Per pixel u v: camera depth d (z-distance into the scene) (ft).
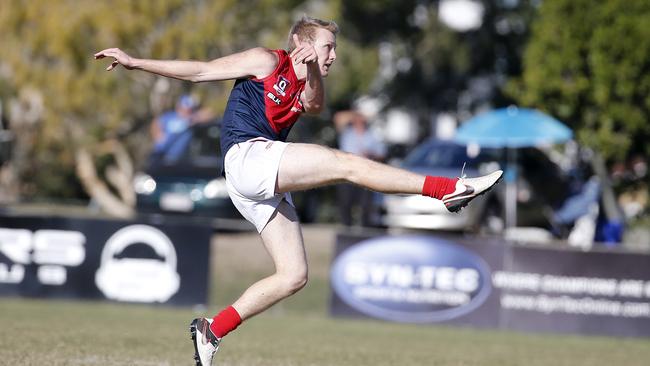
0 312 120.16
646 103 167.73
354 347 103.30
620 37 166.81
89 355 82.89
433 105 331.98
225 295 147.84
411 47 323.16
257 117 61.82
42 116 226.99
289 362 86.12
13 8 194.70
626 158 174.40
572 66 170.91
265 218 61.77
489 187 58.75
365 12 313.12
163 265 138.51
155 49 193.67
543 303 133.59
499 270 134.41
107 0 192.85
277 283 61.87
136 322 116.67
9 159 247.09
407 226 170.40
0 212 138.82
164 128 201.98
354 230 177.58
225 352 92.43
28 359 77.61
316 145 60.54
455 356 99.25
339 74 274.16
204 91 200.54
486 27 315.99
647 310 132.67
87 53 193.88
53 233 138.21
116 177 240.94
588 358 104.06
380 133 331.36
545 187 186.70
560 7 172.04
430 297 135.23
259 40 207.62
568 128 176.65
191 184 175.63
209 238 138.92
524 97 178.09
